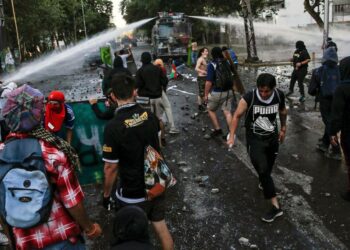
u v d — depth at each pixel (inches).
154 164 132.2
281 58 1151.6
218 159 275.7
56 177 96.4
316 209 197.2
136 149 131.1
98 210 208.1
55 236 99.5
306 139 310.7
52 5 1840.6
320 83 264.2
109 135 129.4
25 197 92.0
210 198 215.5
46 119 196.9
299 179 234.7
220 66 306.5
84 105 228.7
